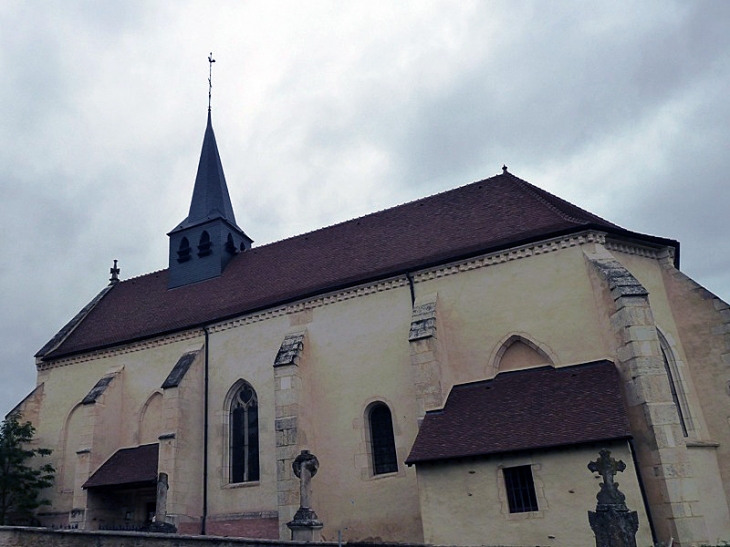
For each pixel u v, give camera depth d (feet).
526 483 51.80
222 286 93.50
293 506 65.51
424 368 62.75
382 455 68.39
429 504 54.19
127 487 79.30
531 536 50.06
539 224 69.00
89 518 79.82
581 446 50.42
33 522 87.04
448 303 69.15
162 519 61.16
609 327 59.41
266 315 80.84
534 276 65.77
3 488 84.74
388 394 69.10
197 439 78.74
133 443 85.92
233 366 80.84
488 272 68.39
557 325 63.05
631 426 54.95
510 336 64.80
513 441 52.60
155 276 110.42
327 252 87.92
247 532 71.26
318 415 72.38
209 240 101.19
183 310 91.91
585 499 49.01
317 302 77.61
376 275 73.72
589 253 63.82
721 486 58.80
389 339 71.31
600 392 54.60
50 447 91.76
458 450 54.03
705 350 63.98
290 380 70.54
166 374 86.58
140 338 89.15
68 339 100.83
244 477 76.23
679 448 51.47
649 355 55.31
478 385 63.36
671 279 68.23
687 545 48.44
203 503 76.13
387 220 88.28
